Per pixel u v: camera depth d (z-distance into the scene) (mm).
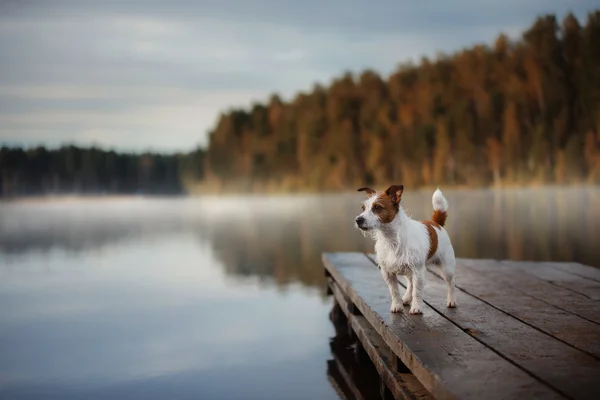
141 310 7812
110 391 4918
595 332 3734
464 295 4984
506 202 20891
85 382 5137
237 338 6418
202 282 9703
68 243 15156
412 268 4129
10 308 8000
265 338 6414
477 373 2947
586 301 4730
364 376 5207
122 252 13383
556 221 16250
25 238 16328
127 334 6648
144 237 16109
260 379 5145
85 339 6457
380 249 4254
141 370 5430
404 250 4109
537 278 5855
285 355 5824
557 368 3004
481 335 3682
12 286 9570
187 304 8117
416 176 24844
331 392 4801
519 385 2766
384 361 4148
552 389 2709
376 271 6375
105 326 7012
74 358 5797
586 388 2703
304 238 14969
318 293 8742
